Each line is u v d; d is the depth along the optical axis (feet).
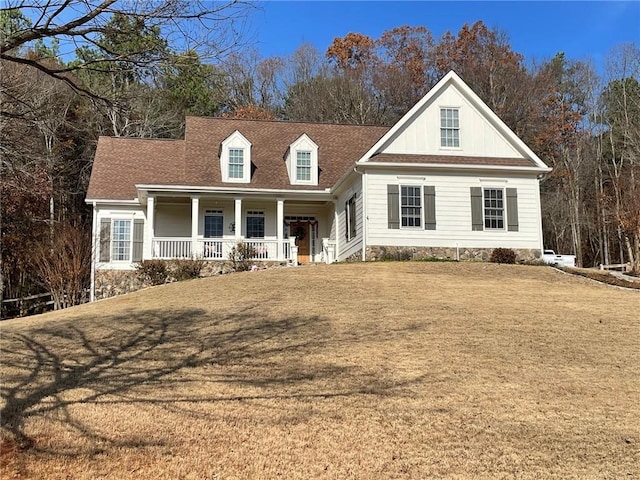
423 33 168.55
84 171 101.35
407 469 20.08
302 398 26.53
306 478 19.49
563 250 146.61
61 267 71.20
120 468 20.03
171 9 19.07
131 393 27.48
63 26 18.93
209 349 34.96
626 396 26.91
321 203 86.63
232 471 19.92
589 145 146.82
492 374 29.76
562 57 160.76
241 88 145.28
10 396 27.22
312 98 162.81
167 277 71.05
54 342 38.11
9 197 68.49
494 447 21.72
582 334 37.81
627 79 143.74
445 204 71.87
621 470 20.01
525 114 150.30
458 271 62.18
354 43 172.96
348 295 50.06
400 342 35.53
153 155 89.20
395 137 73.77
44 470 19.77
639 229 90.17
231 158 81.76
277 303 47.21
